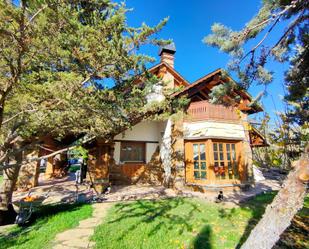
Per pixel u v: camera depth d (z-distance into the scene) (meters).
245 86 5.70
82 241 4.77
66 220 6.19
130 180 13.04
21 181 11.20
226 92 5.91
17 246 4.54
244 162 11.80
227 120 11.93
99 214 6.93
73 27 3.88
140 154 13.76
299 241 5.01
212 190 10.47
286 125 7.50
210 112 11.62
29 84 4.21
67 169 17.48
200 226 5.82
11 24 3.41
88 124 5.80
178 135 11.94
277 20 4.62
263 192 10.70
